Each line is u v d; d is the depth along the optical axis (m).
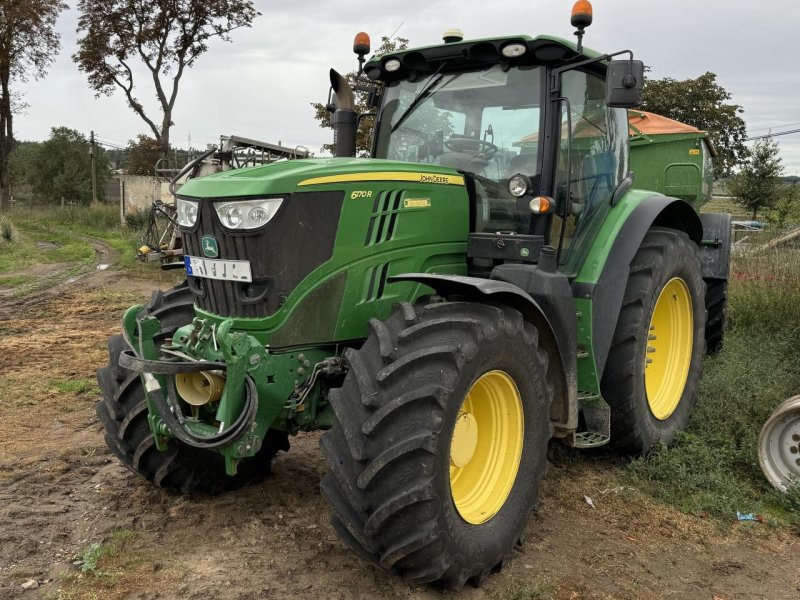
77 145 50.94
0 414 5.31
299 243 3.23
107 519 3.61
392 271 3.54
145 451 3.66
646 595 3.09
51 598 2.89
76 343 7.88
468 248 3.81
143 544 3.37
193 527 3.55
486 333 3.00
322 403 3.48
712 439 4.72
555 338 3.52
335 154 4.46
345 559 3.26
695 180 7.16
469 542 2.98
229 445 3.09
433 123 4.17
